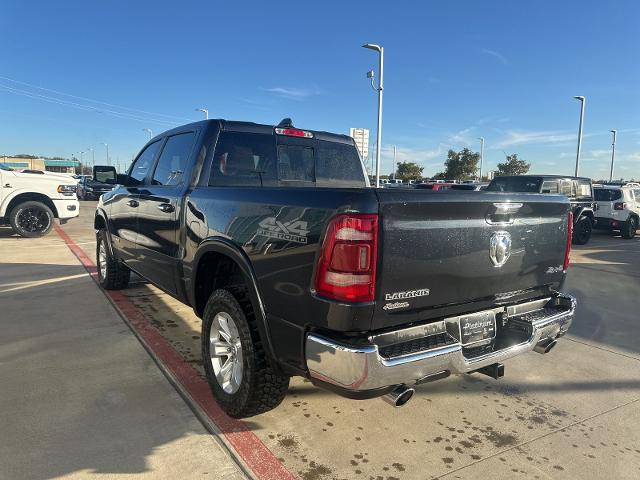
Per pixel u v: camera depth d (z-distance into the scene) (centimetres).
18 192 1218
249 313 295
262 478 260
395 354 239
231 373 318
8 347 436
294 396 358
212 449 284
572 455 291
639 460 287
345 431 310
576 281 814
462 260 269
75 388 356
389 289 238
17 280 708
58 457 271
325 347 235
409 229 242
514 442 304
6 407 325
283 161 428
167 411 326
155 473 260
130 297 611
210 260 352
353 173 484
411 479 264
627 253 1209
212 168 383
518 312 319
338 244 230
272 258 266
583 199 1408
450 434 311
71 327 493
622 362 439
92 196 3478
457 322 279
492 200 275
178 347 443
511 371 416
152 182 464
